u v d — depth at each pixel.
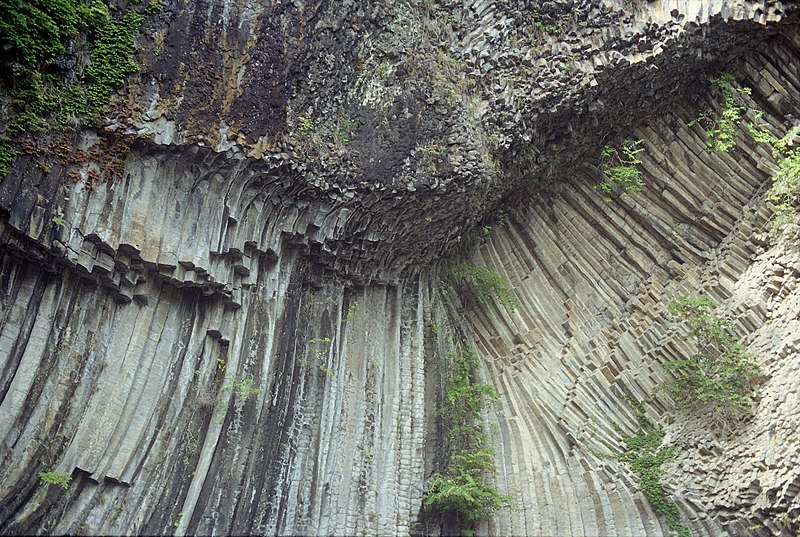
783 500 10.89
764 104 12.93
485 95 12.20
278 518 10.38
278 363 10.82
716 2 11.99
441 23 12.35
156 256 9.62
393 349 12.34
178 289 10.24
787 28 12.40
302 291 11.52
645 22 12.11
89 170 9.15
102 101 9.22
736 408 11.92
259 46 10.27
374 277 12.40
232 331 10.49
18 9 8.60
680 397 12.64
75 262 8.92
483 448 12.52
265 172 10.31
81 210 9.02
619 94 12.62
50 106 8.87
